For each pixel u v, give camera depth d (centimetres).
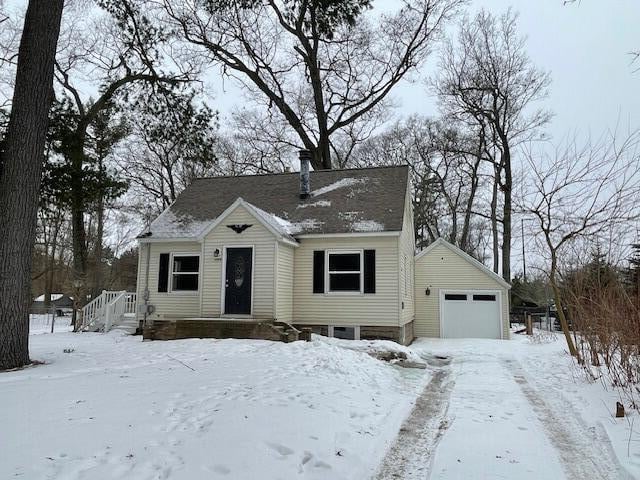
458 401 710
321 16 1702
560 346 1385
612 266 914
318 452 437
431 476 414
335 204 1641
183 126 1424
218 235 1443
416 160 3378
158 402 574
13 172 910
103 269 4019
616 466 441
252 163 3084
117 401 577
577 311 959
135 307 1748
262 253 1399
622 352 721
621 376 770
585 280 962
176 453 412
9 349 866
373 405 641
